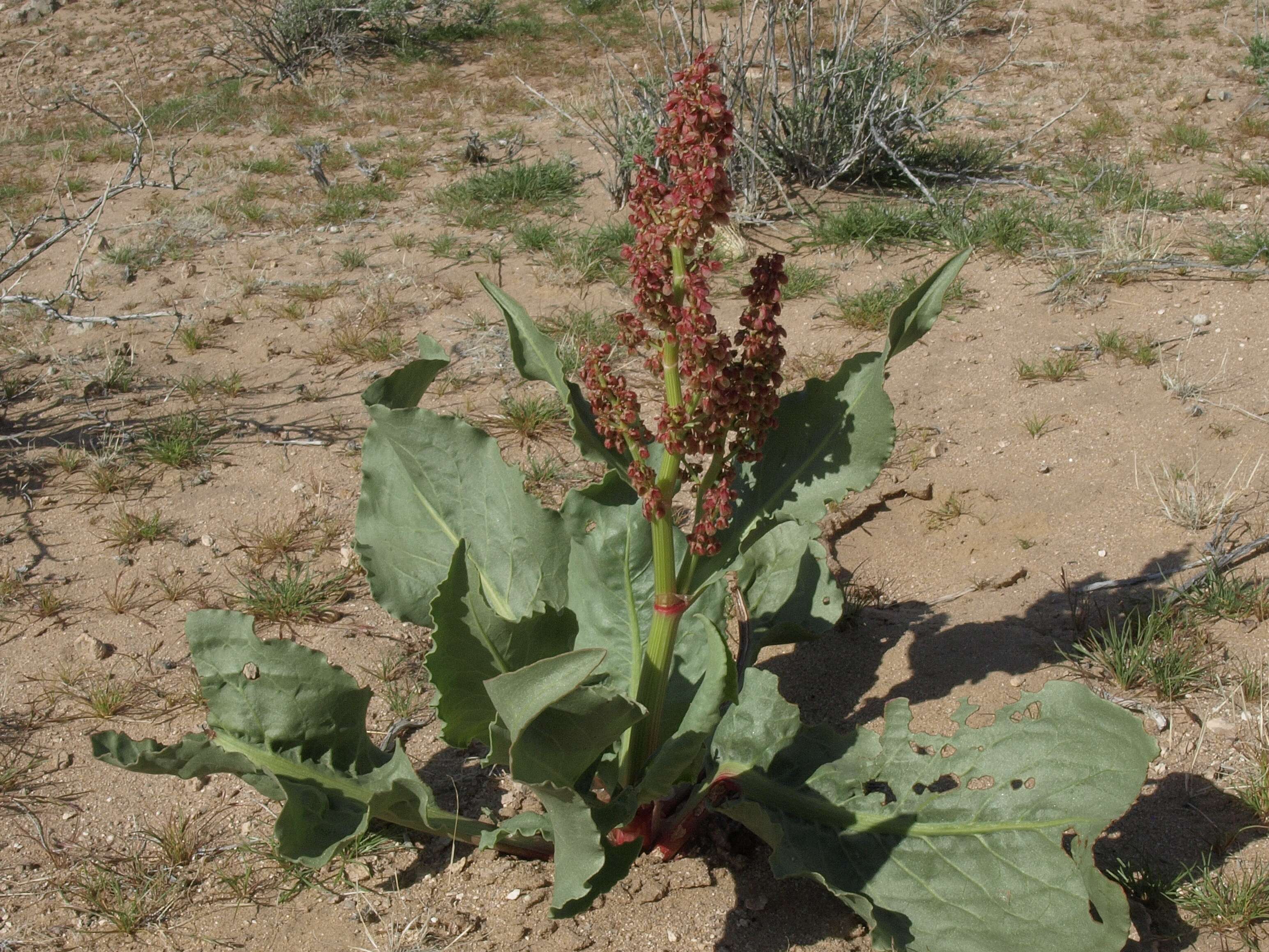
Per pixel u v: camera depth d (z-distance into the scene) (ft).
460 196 28.50
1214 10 45.21
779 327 7.55
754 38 31.35
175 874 10.10
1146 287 21.20
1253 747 10.64
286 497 16.19
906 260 23.52
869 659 12.46
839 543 14.87
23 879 10.11
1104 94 35.47
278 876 10.00
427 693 12.20
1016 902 8.36
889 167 28.48
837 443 8.38
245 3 53.62
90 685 12.54
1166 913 9.05
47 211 29.40
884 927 8.16
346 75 45.32
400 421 10.10
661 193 7.33
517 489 10.02
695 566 8.39
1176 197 25.31
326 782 9.48
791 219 26.45
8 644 13.25
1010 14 46.34
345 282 23.89
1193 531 13.98
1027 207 25.08
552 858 9.94
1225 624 12.30
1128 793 8.22
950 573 13.98
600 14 52.90
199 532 15.40
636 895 9.58
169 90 45.42
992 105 35.32
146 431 17.88
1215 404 16.85
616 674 9.95
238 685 9.67
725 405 7.54
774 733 9.49
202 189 30.96
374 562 10.23
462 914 9.52
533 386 19.10
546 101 31.01
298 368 20.36
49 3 57.77
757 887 9.62
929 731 11.23
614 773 9.11
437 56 47.60
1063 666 11.92
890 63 29.09
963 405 17.87
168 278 24.59
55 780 11.25
